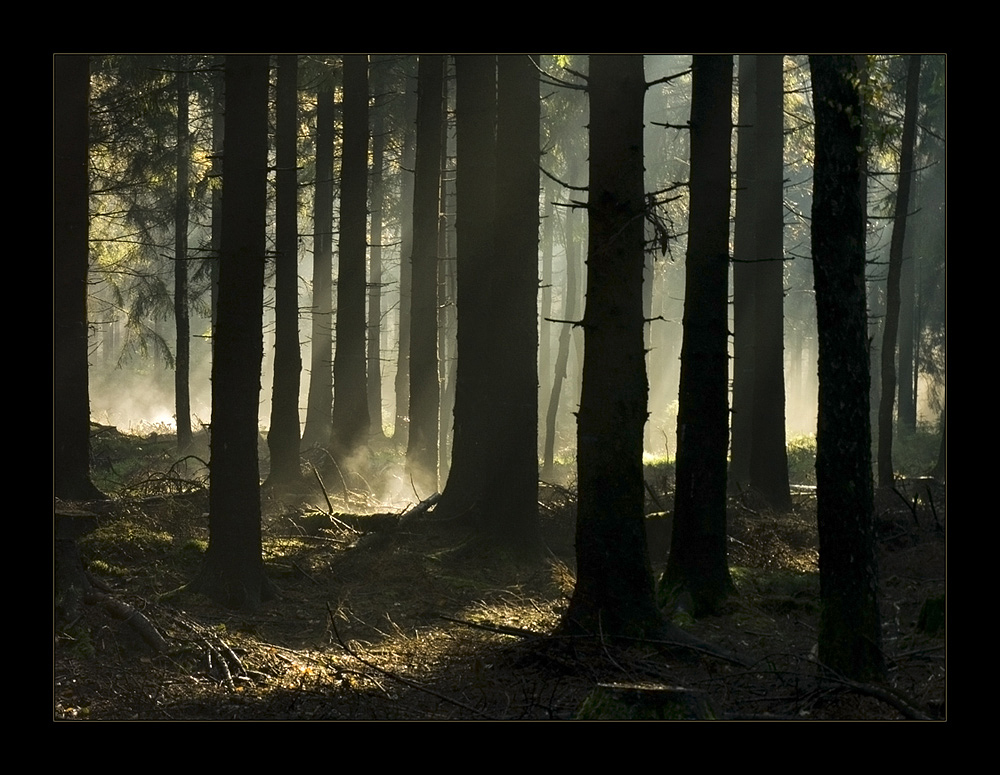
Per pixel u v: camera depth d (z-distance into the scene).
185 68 24.16
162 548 13.19
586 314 10.02
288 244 19.30
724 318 12.13
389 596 12.57
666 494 17.94
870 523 8.16
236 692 8.85
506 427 14.47
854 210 8.10
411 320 19.89
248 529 11.98
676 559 12.10
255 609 11.73
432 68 19.92
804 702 7.70
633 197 9.86
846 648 8.04
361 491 19.33
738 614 11.55
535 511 14.50
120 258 28.89
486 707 8.09
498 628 10.18
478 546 14.30
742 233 19.69
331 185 25.52
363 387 20.75
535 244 14.60
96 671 9.09
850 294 8.10
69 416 15.23
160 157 24.78
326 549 14.43
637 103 9.88
